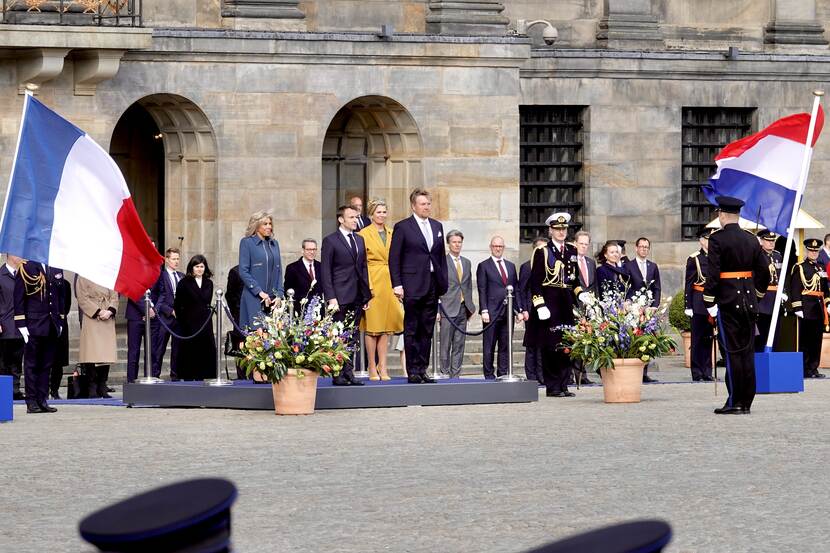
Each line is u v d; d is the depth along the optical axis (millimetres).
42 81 35438
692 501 14711
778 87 45469
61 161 24953
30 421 23562
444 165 40188
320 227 38781
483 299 31672
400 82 39594
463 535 12812
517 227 40781
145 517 3037
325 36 38594
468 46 39969
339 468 17344
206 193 38375
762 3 46188
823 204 46062
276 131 38344
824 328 35281
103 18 35750
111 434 21250
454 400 25922
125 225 25250
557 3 43938
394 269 25875
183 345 29641
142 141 41438
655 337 26266
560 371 28172
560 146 44031
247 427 22141
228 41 37562
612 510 14148
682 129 45031
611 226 44000
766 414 23750
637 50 43812
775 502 14633
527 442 19875
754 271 23750
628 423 22391
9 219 24875
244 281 28891
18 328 25188
